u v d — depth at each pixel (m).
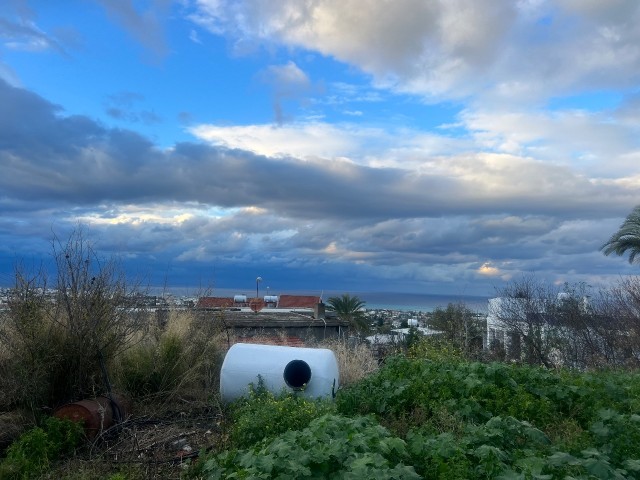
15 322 7.95
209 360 10.30
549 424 6.77
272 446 4.65
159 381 9.33
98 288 8.47
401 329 22.27
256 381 8.60
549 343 15.75
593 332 15.55
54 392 8.05
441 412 6.66
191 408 8.86
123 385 9.02
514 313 16.70
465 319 18.59
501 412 6.89
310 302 29.94
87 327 8.16
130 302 9.20
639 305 15.44
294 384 8.77
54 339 8.11
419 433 5.39
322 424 5.19
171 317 10.59
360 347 13.23
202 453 6.24
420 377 7.99
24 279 8.31
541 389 7.70
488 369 7.81
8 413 7.45
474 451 4.95
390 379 8.00
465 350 14.52
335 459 4.53
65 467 6.40
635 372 10.88
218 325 11.40
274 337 14.22
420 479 4.23
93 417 7.24
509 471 4.43
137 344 9.64
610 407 7.24
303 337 15.95
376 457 4.38
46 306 8.31
